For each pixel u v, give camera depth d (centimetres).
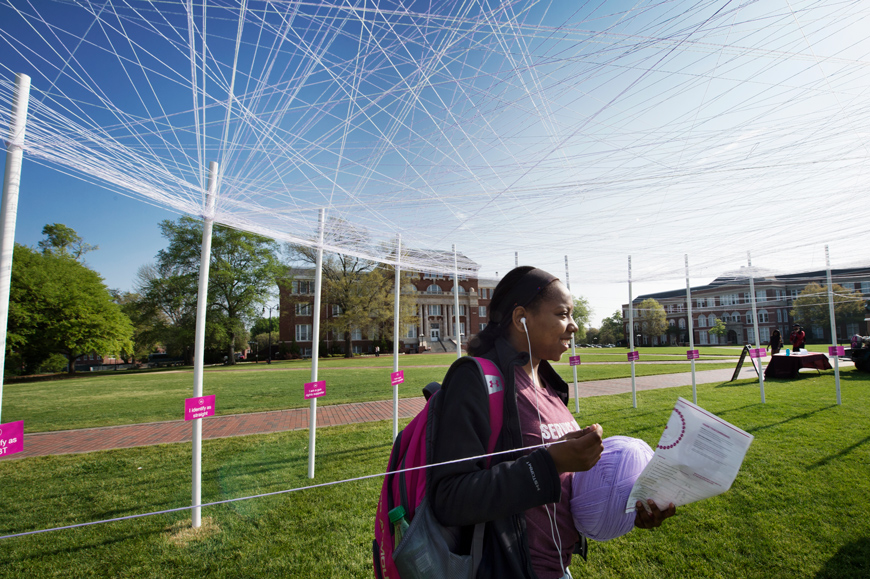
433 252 486
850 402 682
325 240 368
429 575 85
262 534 305
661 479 96
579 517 112
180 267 3578
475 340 126
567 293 119
